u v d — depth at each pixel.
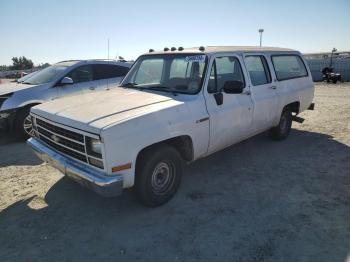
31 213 3.98
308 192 4.46
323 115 9.81
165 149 3.92
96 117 3.57
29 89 7.09
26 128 7.03
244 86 5.17
